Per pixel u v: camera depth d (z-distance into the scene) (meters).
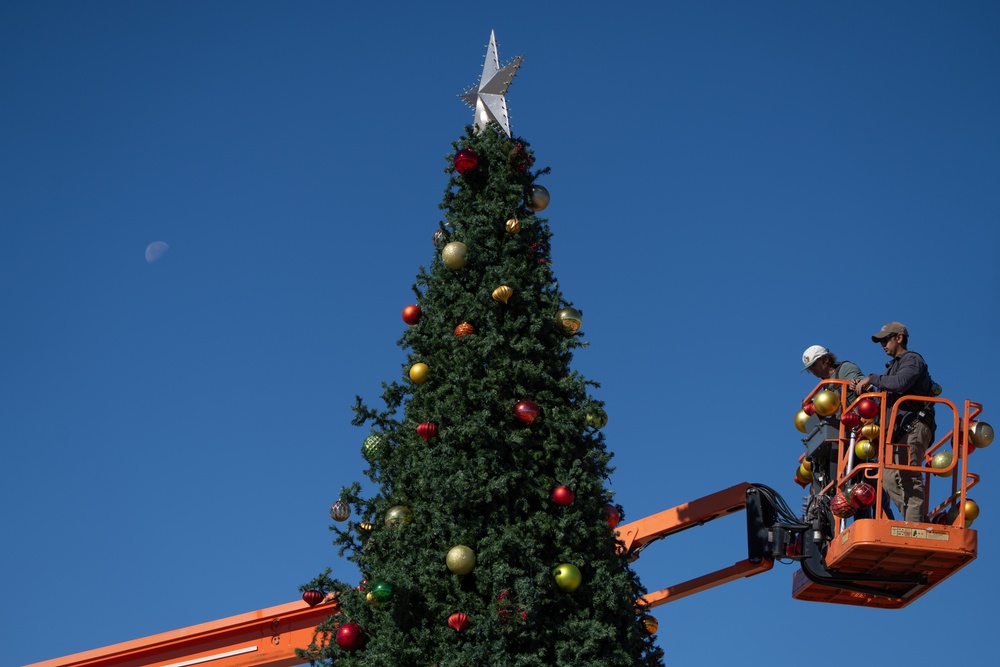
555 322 16.06
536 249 16.56
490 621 14.13
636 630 15.09
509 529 14.55
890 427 15.41
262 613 19.23
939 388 16.20
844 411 16.19
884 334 16.17
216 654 19.30
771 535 17.25
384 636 14.35
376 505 15.48
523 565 14.45
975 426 15.52
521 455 15.15
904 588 16.66
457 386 15.53
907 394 15.79
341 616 15.03
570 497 14.77
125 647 19.48
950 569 15.84
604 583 14.59
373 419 15.98
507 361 15.55
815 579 16.67
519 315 16.00
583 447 15.49
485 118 17.61
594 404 15.54
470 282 16.28
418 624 14.50
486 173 16.95
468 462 14.93
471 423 15.02
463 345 15.66
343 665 14.55
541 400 15.52
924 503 15.65
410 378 15.88
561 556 14.70
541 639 14.30
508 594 14.17
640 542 18.34
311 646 15.12
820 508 16.75
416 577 14.66
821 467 16.89
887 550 15.44
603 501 15.29
